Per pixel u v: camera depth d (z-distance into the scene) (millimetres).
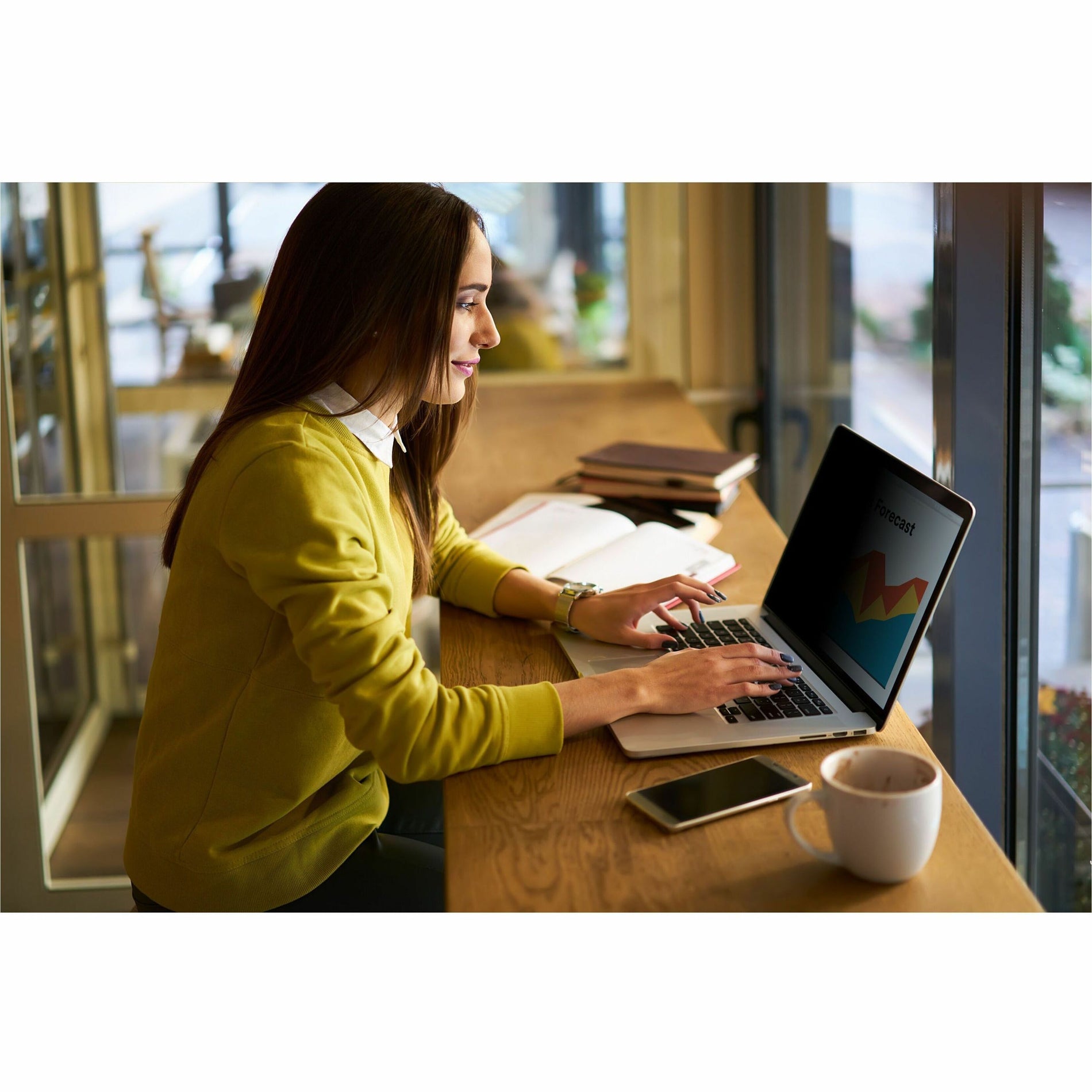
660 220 3135
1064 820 1428
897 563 1159
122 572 2697
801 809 1012
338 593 1031
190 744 1173
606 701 1130
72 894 2516
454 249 1117
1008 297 1428
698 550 1632
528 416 2621
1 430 2434
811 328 2639
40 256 2482
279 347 1139
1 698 2438
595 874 927
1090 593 1309
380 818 1307
